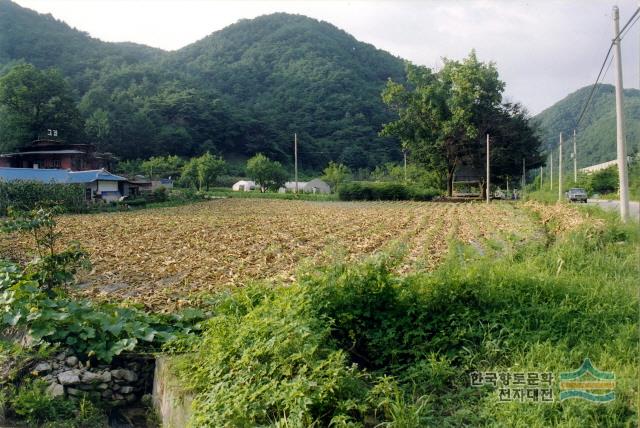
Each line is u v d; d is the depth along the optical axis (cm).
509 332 628
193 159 9056
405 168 7906
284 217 3325
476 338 633
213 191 8381
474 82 5959
